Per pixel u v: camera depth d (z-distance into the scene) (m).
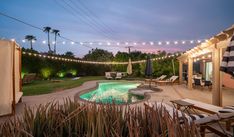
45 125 1.84
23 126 1.75
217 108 5.49
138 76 29.72
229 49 3.19
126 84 20.44
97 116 1.75
